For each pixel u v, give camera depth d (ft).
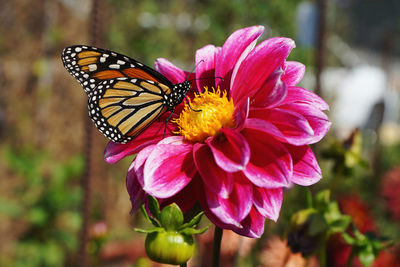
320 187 2.27
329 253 1.38
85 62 1.26
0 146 3.38
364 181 2.55
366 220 1.40
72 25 3.52
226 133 1.13
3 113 3.48
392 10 9.65
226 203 1.09
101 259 1.86
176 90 1.25
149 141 1.20
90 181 1.54
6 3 3.44
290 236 1.26
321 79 1.63
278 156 1.10
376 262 1.37
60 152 3.38
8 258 2.54
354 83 5.87
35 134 3.42
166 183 1.11
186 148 1.16
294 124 1.10
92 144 1.54
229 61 1.22
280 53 1.16
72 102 3.44
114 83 1.27
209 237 1.52
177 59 3.88
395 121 5.95
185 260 1.13
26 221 2.76
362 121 5.50
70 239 2.50
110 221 2.71
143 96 1.26
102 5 1.47
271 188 1.11
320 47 1.62
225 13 3.34
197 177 1.13
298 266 1.42
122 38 3.41
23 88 3.49
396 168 1.88
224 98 1.20
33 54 3.50
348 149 1.48
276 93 1.11
